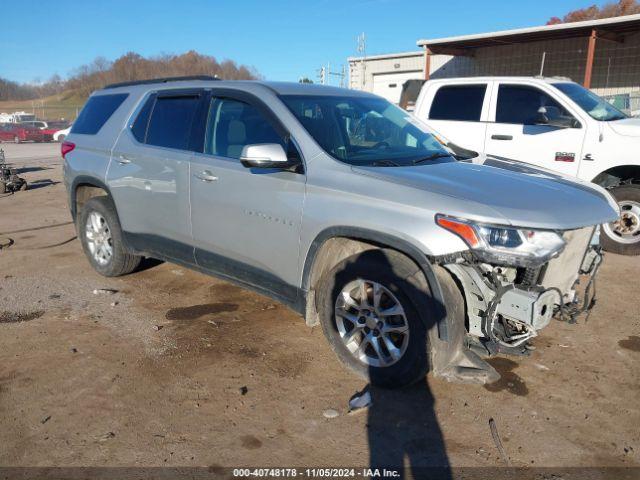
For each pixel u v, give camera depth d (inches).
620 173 256.5
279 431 116.6
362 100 173.5
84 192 217.2
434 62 864.3
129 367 142.3
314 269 138.9
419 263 118.3
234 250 157.2
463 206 116.3
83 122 215.6
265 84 160.4
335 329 137.7
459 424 119.4
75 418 120.1
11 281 209.3
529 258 111.7
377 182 128.4
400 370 126.2
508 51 746.8
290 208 140.0
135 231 189.6
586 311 140.6
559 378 138.9
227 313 178.2
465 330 125.4
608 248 254.7
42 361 144.9
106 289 199.5
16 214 354.9
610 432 117.1
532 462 107.6
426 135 173.5
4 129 1363.2
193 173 163.8
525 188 130.4
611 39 619.2
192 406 125.2
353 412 122.8
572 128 258.5
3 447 110.2
